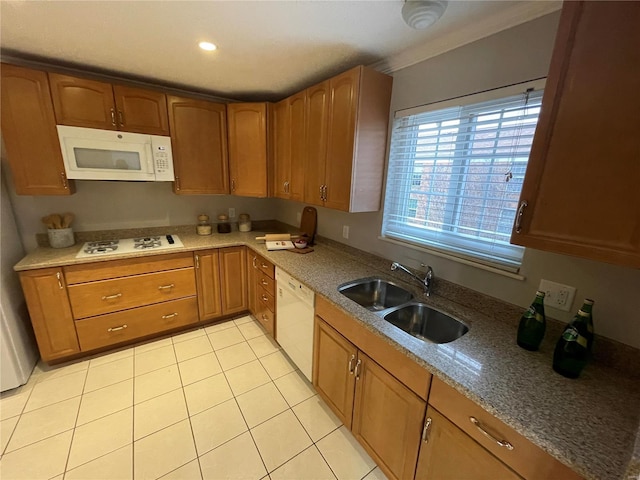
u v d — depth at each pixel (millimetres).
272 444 1563
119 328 2271
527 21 1174
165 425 1651
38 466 1404
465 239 1527
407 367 1154
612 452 716
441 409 1033
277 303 2217
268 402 1851
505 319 1359
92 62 1886
